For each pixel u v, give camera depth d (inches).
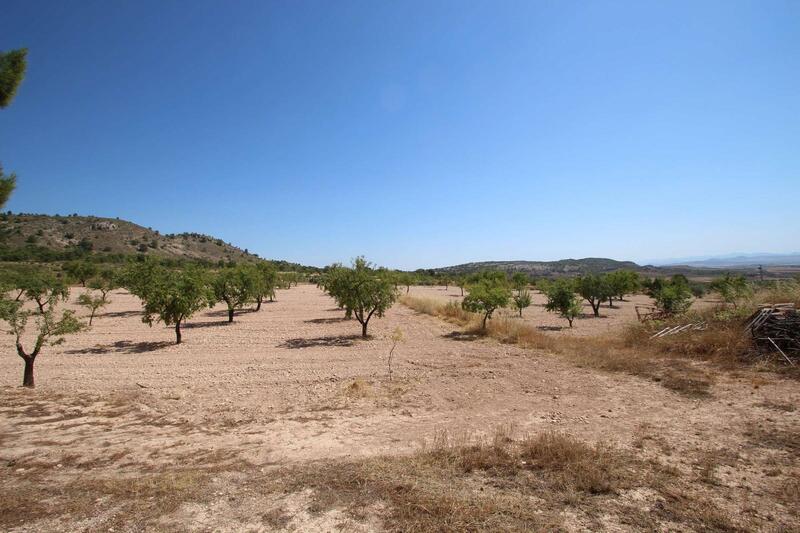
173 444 256.7
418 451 239.5
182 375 478.6
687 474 208.5
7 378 458.9
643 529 157.1
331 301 1691.7
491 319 899.4
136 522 159.8
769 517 167.9
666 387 391.9
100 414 327.6
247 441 263.6
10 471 211.9
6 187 242.7
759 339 478.0
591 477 197.0
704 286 1815.9
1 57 248.1
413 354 600.4
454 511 163.6
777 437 260.2
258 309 1314.0
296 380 454.9
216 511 168.1
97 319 1032.8
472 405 354.6
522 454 229.9
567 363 515.8
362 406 355.6
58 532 153.3
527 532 150.9
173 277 737.6
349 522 158.7
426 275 3718.0
